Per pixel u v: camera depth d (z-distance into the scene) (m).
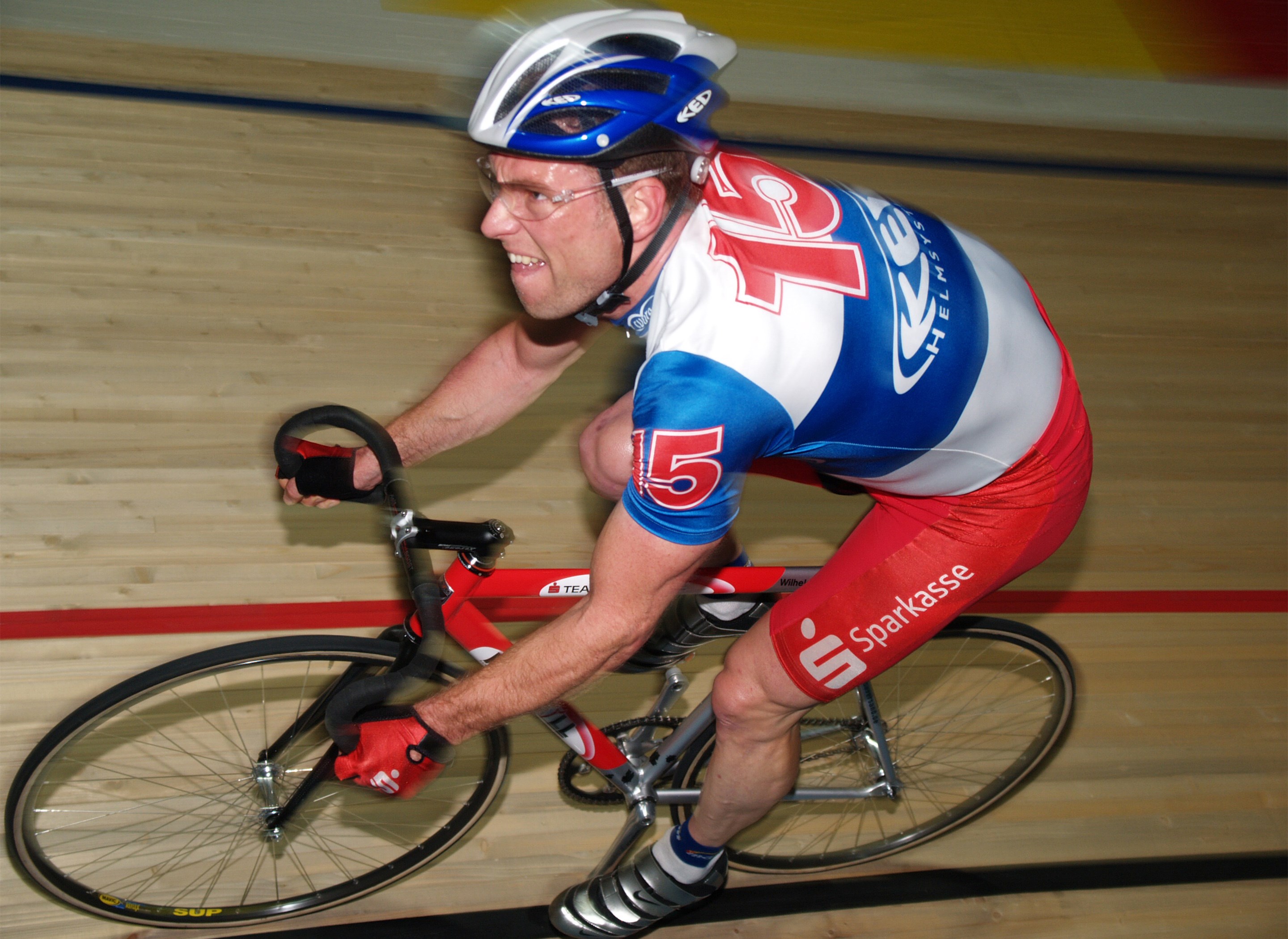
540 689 1.08
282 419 2.37
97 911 1.48
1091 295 3.56
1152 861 1.92
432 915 1.62
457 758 1.80
